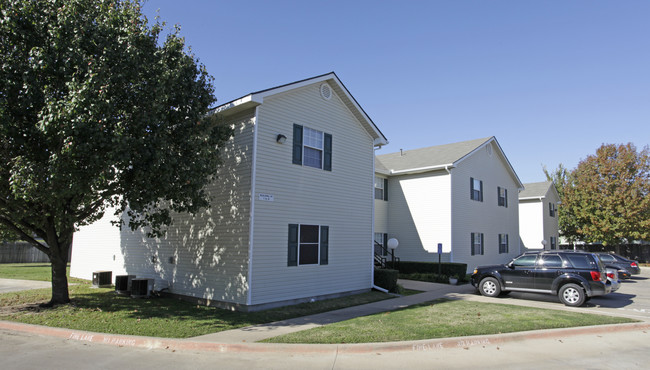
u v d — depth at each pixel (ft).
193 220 42.68
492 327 28.53
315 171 43.91
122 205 35.35
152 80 30.86
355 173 49.34
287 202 40.34
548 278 42.52
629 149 103.50
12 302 39.34
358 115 50.06
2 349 23.86
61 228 38.27
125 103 30.55
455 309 36.65
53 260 38.19
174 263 44.37
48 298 41.45
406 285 56.95
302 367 20.68
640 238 102.83
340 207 46.65
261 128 38.50
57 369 20.08
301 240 41.42
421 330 27.48
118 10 32.12
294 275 40.27
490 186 85.30
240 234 37.45
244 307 35.83
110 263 55.47
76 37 28.32
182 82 32.86
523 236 109.19
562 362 21.80
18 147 30.12
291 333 26.91
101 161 27.96
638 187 101.40
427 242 72.13
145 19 32.94
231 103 38.91
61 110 26.22
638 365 21.39
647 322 30.73
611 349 24.52
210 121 35.70
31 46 29.81
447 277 61.31
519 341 26.30
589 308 39.11
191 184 32.30
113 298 42.78
